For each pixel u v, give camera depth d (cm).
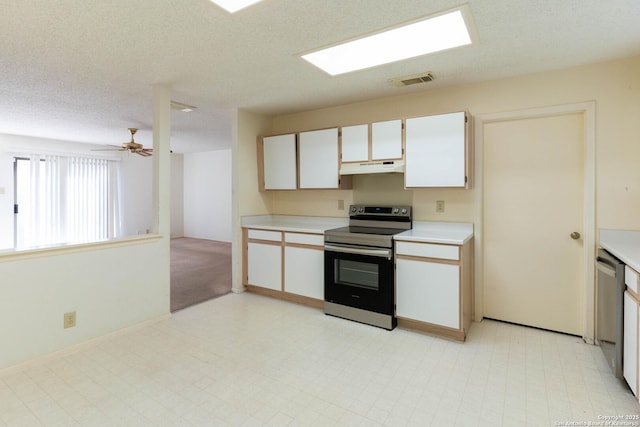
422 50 234
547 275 287
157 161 309
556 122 279
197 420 176
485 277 311
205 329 293
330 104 373
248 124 402
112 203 718
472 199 306
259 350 253
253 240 388
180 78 289
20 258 228
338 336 277
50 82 297
